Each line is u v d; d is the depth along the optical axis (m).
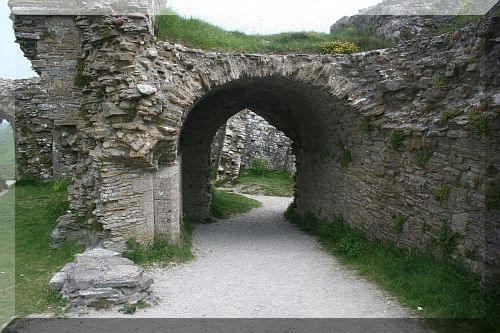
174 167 9.64
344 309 6.71
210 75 9.88
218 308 6.84
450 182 7.33
